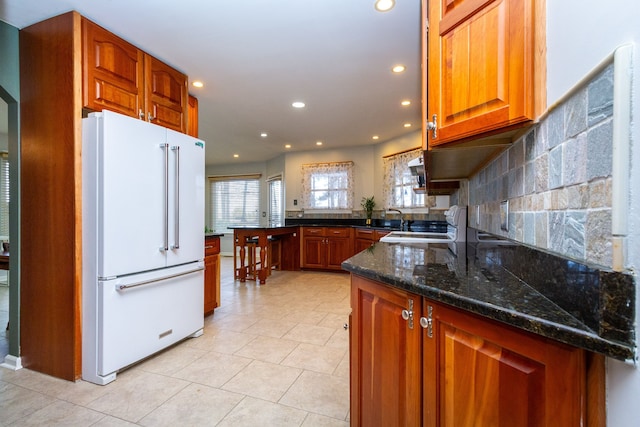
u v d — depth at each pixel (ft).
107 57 6.60
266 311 10.57
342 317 9.96
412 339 3.06
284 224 20.39
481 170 6.24
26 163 6.53
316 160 19.60
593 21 2.07
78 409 5.27
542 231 2.93
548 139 2.82
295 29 6.71
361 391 3.98
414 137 15.05
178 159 7.45
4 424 4.89
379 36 6.98
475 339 2.50
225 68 8.47
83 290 6.14
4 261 8.98
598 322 1.77
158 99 7.86
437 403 2.81
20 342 6.73
